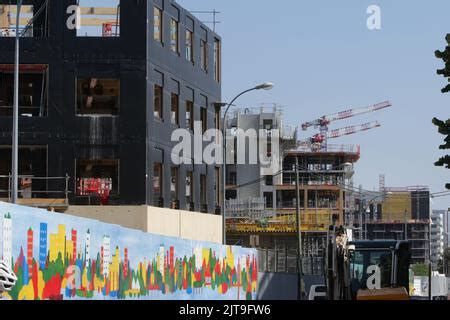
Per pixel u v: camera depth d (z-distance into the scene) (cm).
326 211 19838
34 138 5366
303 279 7088
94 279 2491
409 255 4069
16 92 3559
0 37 5375
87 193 5416
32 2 5700
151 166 5538
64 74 5397
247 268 5597
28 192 5400
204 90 6581
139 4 5481
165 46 5806
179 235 5859
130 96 5450
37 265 2011
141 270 3072
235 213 13600
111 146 5422
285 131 18650
